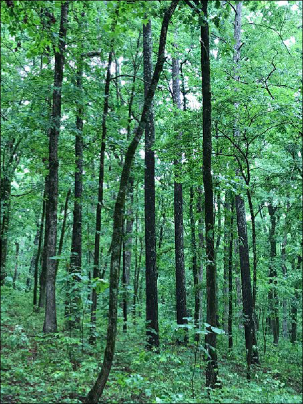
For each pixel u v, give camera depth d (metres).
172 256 19.95
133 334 12.99
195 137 11.58
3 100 12.37
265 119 11.21
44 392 6.42
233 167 12.29
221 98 11.20
